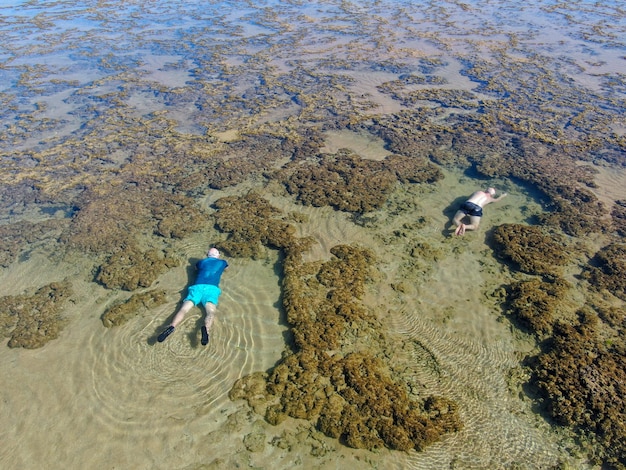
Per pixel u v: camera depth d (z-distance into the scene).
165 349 8.47
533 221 11.73
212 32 26.33
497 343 8.53
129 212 12.18
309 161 14.40
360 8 30.61
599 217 11.71
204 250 10.88
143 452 6.89
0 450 6.96
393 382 7.77
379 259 10.48
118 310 9.15
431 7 30.52
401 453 6.80
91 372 8.10
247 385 7.78
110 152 15.05
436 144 15.25
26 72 21.11
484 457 6.78
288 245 10.73
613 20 27.05
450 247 10.87
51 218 12.13
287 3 32.09
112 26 27.59
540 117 16.70
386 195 12.70
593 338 8.43
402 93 18.83
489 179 13.45
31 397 7.71
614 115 16.70
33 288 9.99
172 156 14.80
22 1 33.34
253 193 12.84
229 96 18.80
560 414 7.23
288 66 21.64
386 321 8.93
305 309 9.02
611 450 6.79
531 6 30.34
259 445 6.93
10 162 14.55
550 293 9.42
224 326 8.84
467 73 20.56
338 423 7.14
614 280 9.75
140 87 19.67
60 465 6.76
